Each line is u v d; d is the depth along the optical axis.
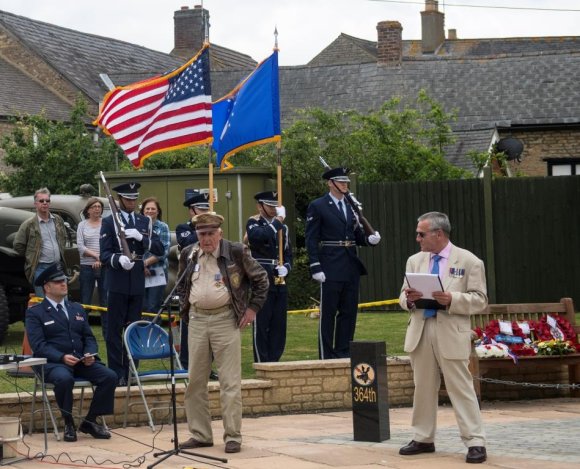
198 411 9.88
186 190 19.36
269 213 13.11
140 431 10.91
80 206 17.80
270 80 13.53
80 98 26.78
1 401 10.83
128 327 11.09
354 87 32.16
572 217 19.73
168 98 13.55
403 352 14.08
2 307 15.62
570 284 19.75
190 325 9.85
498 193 19.83
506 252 19.83
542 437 10.05
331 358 13.26
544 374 13.26
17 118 29.27
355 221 13.32
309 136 21.88
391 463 8.84
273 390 12.07
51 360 10.41
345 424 11.27
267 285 9.88
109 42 39.66
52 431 10.91
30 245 15.41
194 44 44.53
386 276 20.19
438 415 11.81
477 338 12.56
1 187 25.45
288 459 9.13
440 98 30.88
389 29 32.38
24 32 35.78
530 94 30.31
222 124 14.86
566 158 29.08
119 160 25.55
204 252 9.81
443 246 9.26
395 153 22.14
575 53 31.67
